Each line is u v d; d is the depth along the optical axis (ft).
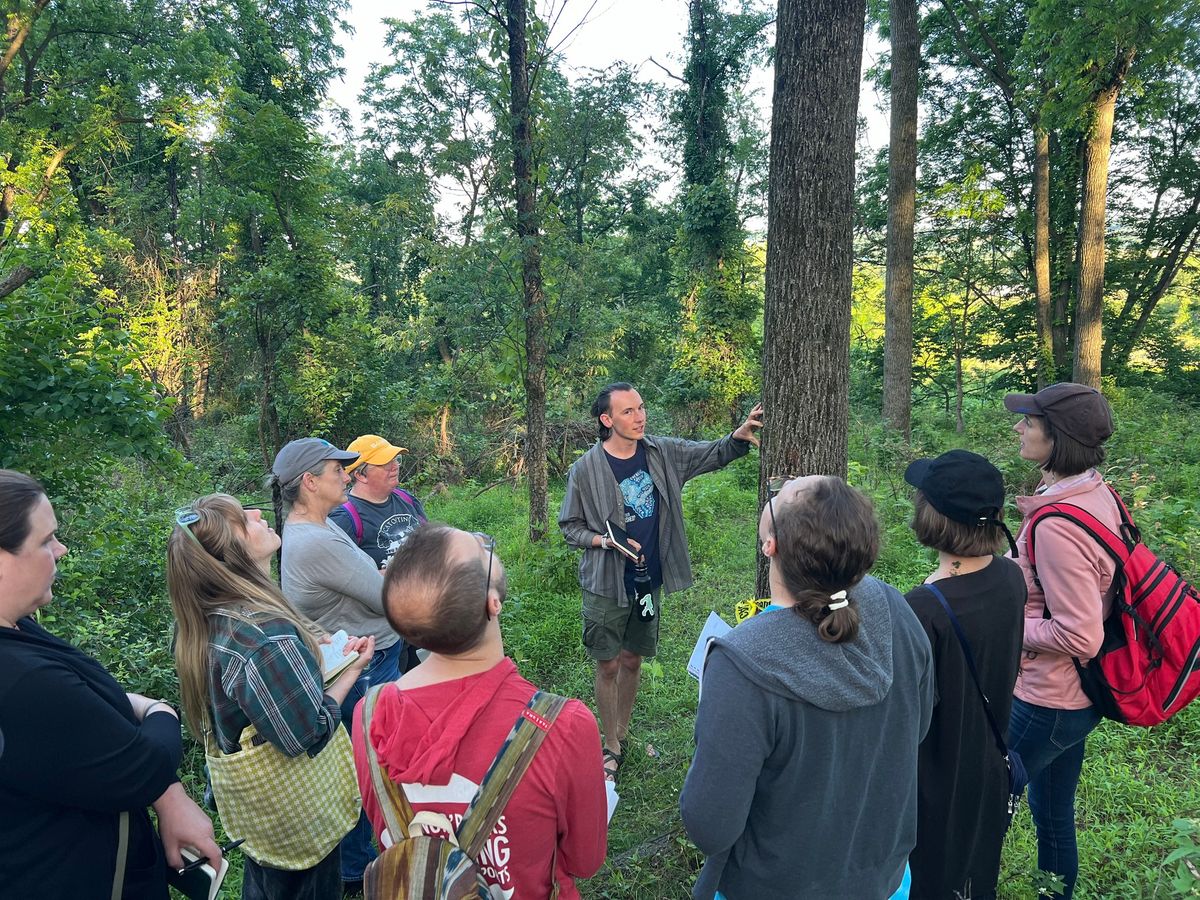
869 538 4.23
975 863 5.49
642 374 63.31
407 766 4.12
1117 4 33.91
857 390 76.18
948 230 64.54
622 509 10.87
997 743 5.52
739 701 4.27
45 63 52.95
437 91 66.74
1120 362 62.28
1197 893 5.72
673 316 78.07
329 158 76.64
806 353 8.87
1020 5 53.16
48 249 20.20
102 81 53.01
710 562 21.80
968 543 5.42
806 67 8.58
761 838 4.57
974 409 69.62
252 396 47.19
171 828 5.42
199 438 44.83
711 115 55.26
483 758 4.15
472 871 3.88
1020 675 7.00
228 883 8.77
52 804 4.50
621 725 11.71
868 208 67.00
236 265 50.78
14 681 4.26
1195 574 14.62
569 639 16.05
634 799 10.54
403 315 72.02
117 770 4.58
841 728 4.31
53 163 47.29
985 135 62.23
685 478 11.21
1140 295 62.28
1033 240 60.95
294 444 9.21
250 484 40.19
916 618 4.86
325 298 44.55
